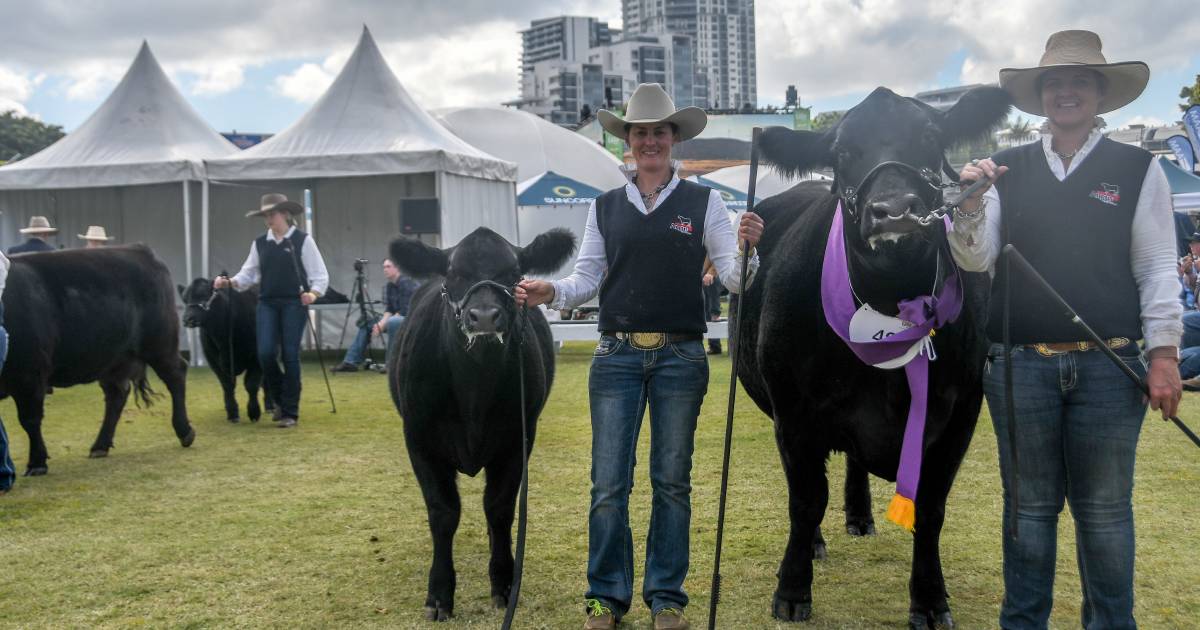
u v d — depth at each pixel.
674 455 4.10
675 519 4.09
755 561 4.93
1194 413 8.87
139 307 8.00
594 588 4.11
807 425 4.18
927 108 3.83
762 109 52.72
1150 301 3.39
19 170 15.22
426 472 4.38
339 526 5.73
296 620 4.28
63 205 16.58
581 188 17.81
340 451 8.03
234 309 9.67
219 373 9.73
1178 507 5.73
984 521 5.58
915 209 3.33
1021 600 3.59
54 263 7.52
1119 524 3.45
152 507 6.22
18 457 7.98
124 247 8.17
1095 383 3.43
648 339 4.09
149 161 14.66
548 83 175.50
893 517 3.71
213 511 6.11
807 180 5.72
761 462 7.21
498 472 4.53
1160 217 3.42
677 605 4.07
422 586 4.70
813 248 4.13
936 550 4.08
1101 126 3.79
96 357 7.69
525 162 27.12
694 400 4.13
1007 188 3.58
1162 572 4.65
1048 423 3.50
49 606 4.47
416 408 4.35
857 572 4.80
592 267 4.28
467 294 4.13
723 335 14.51
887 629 4.06
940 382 3.90
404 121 15.31
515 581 3.78
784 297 4.15
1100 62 3.46
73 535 5.59
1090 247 3.45
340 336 16.52
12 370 7.05
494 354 4.20
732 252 4.13
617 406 4.12
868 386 3.96
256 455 7.89
